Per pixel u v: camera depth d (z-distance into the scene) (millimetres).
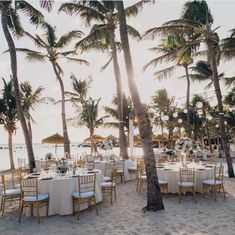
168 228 5055
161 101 25609
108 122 22281
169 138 26469
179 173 7652
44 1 8938
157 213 6020
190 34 12203
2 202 6730
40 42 17344
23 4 12242
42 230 5230
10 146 17781
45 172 7746
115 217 5883
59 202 6191
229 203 6809
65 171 6965
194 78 19766
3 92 17734
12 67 11305
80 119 20750
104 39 15297
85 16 14305
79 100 21234
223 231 4820
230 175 11148
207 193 7969
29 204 6094
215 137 34656
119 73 14273
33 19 13211
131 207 6680
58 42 17141
